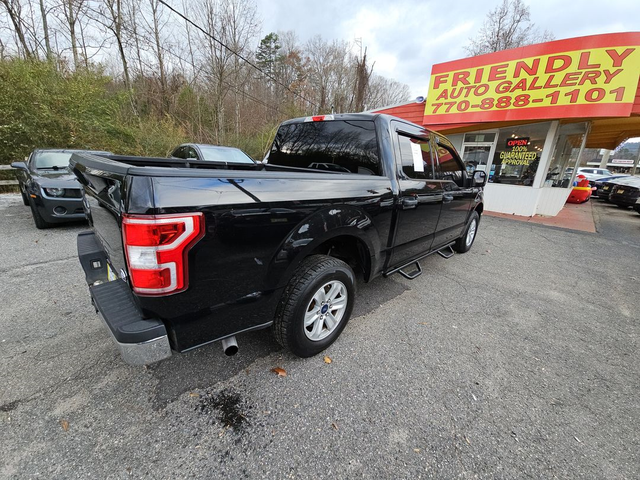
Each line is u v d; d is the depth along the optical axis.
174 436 1.50
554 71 6.64
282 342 1.96
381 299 3.12
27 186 5.00
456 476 1.38
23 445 1.41
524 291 3.49
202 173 1.36
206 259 1.38
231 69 15.54
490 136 9.01
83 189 2.21
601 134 10.87
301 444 1.50
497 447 1.53
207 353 2.13
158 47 14.77
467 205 4.09
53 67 9.87
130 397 1.73
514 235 6.30
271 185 1.61
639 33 5.70
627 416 1.77
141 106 15.03
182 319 1.41
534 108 7.03
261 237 1.58
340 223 2.01
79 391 1.75
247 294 1.62
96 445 1.43
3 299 2.73
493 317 2.86
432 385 1.94
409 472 1.39
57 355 2.03
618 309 3.15
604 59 6.06
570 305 3.19
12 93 8.20
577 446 1.56
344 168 2.77
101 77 12.19
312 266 1.97
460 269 4.12
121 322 1.34
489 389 1.93
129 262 1.24
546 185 9.05
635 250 5.54
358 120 2.63
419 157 2.94
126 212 1.21
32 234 4.64
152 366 1.97
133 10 13.82
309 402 1.75
